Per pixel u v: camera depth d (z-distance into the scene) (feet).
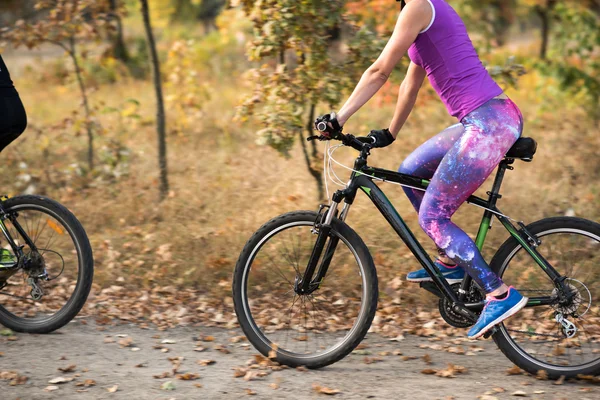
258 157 25.02
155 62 22.09
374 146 11.53
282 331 12.43
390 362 12.00
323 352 11.65
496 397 10.41
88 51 25.94
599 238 11.06
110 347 12.57
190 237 18.30
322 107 22.86
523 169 23.52
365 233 17.69
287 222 11.79
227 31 34.09
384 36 19.15
